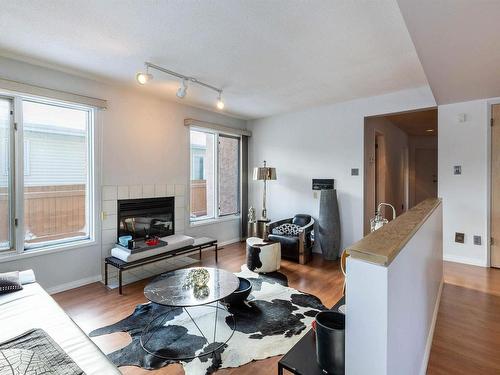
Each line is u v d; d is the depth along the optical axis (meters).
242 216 5.46
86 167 3.39
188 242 3.75
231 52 2.63
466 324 2.27
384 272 0.90
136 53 2.66
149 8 1.95
